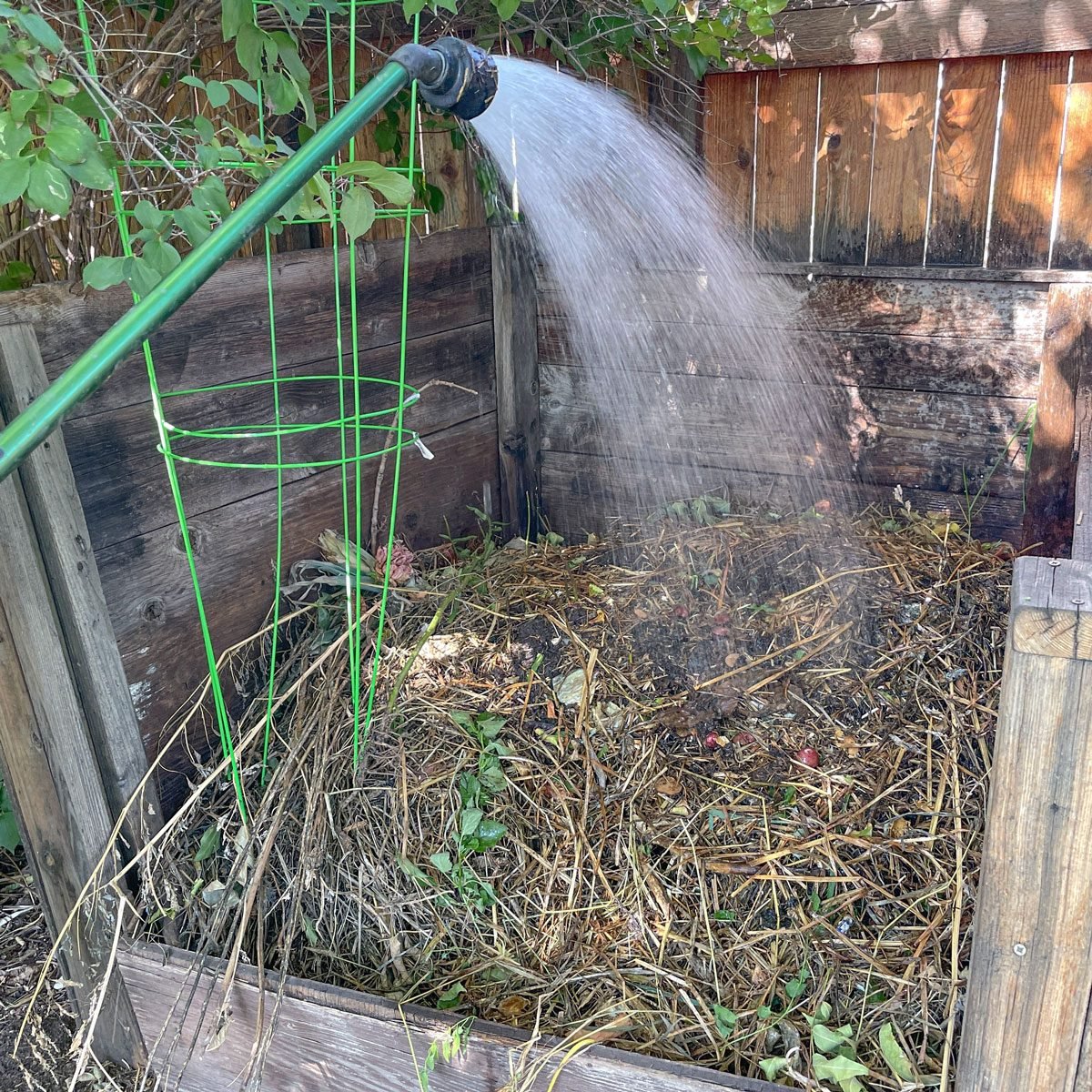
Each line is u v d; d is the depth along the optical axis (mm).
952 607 2473
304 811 2148
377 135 2553
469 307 2947
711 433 3170
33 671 1811
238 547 2234
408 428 2777
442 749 2203
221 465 1781
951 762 2084
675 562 2766
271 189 1263
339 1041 1896
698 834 2027
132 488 1940
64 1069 2141
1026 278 2641
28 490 1753
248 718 2293
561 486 3410
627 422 3252
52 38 1251
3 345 1652
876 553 2715
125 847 2023
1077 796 1127
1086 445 2438
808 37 2705
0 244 1915
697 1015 1795
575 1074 1722
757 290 2973
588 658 2377
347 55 2572
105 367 1146
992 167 2639
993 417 2797
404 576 2605
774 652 2385
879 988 1791
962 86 2607
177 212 1544
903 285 2801
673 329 3098
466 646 2438
